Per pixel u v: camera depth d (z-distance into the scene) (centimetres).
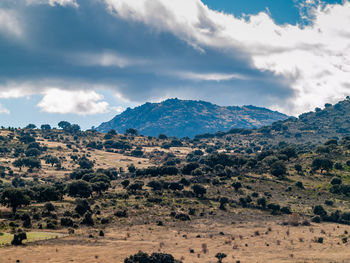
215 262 8131
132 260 7806
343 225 13325
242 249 9519
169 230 12069
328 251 9281
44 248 8862
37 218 12381
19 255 8100
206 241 10506
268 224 13350
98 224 12494
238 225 13088
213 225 13050
